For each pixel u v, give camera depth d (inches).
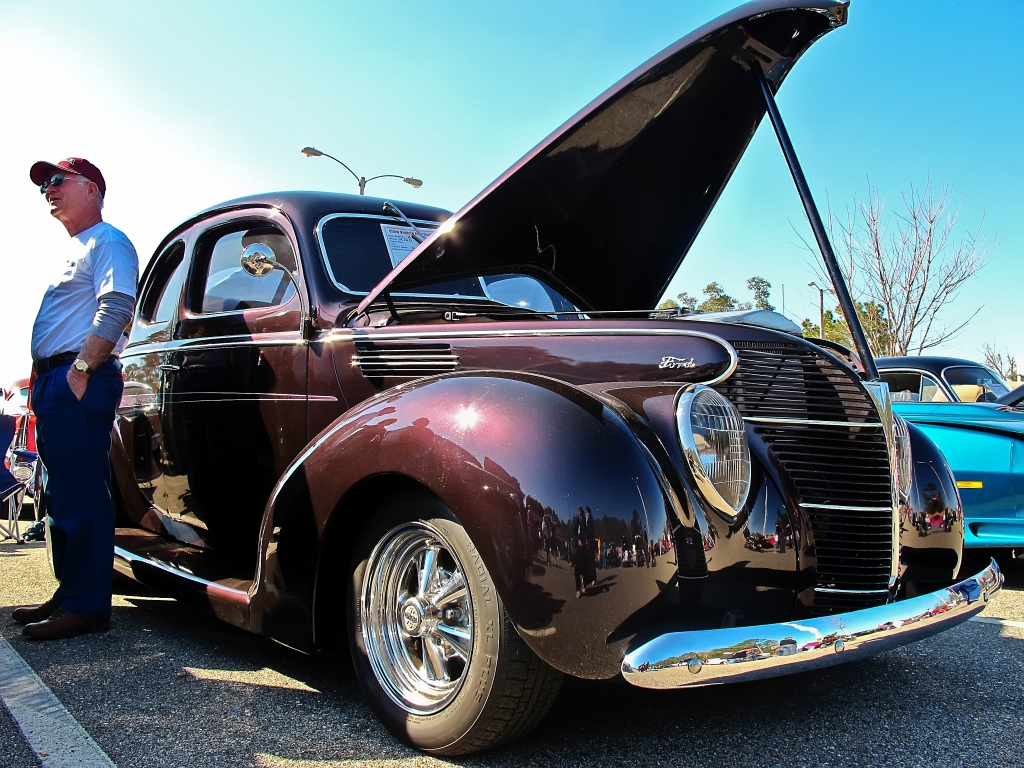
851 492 88.0
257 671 108.5
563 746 84.1
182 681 103.8
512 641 74.9
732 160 119.6
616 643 71.2
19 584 164.1
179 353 137.3
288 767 79.1
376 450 84.6
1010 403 208.8
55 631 121.5
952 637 131.5
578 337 96.3
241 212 133.1
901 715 94.9
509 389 81.1
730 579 77.0
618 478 73.2
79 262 123.5
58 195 124.6
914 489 100.3
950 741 87.4
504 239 114.1
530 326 98.7
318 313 115.0
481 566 77.0
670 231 127.6
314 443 93.7
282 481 95.4
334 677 106.4
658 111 103.7
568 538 71.6
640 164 112.5
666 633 70.8
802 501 85.1
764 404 88.7
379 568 89.0
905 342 468.4
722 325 92.7
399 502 86.2
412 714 83.0
